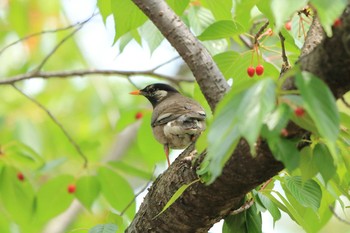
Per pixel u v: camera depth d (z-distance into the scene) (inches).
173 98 591.2
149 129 623.5
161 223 348.8
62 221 778.2
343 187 357.1
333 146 205.0
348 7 250.1
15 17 717.3
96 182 547.5
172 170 342.0
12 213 560.1
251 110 207.5
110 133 836.6
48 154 767.1
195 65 349.7
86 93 803.4
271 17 334.6
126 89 813.9
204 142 253.0
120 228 393.1
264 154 285.6
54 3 724.0
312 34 337.7
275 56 422.9
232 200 321.1
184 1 394.6
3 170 546.3
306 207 383.2
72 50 775.7
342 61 255.3
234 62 393.4
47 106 794.8
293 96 222.1
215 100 346.0
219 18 416.8
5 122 762.2
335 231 718.5
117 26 394.3
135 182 790.5
